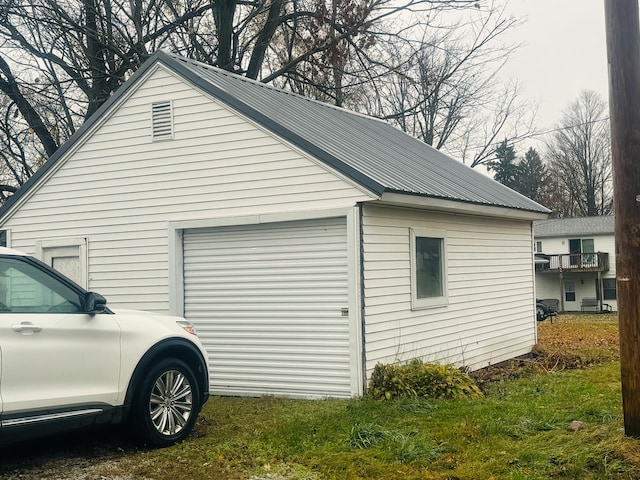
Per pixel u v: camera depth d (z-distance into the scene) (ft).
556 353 46.14
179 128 35.88
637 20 21.04
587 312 144.05
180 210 35.70
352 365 30.60
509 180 204.95
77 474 20.24
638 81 20.86
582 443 21.01
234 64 77.87
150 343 22.85
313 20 75.25
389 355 32.42
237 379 33.94
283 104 40.37
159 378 23.17
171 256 35.70
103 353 21.44
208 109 35.01
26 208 40.57
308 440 23.41
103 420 21.39
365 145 39.06
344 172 30.83
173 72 35.94
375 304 31.50
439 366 31.99
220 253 34.86
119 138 37.68
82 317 21.11
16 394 19.04
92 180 38.50
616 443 20.07
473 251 41.63
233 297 34.37
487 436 23.02
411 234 34.68
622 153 20.88
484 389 33.68
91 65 72.43
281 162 32.76
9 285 19.75
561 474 19.01
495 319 44.21
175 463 21.36
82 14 70.85
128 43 71.05
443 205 34.96
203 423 26.78
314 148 31.53
